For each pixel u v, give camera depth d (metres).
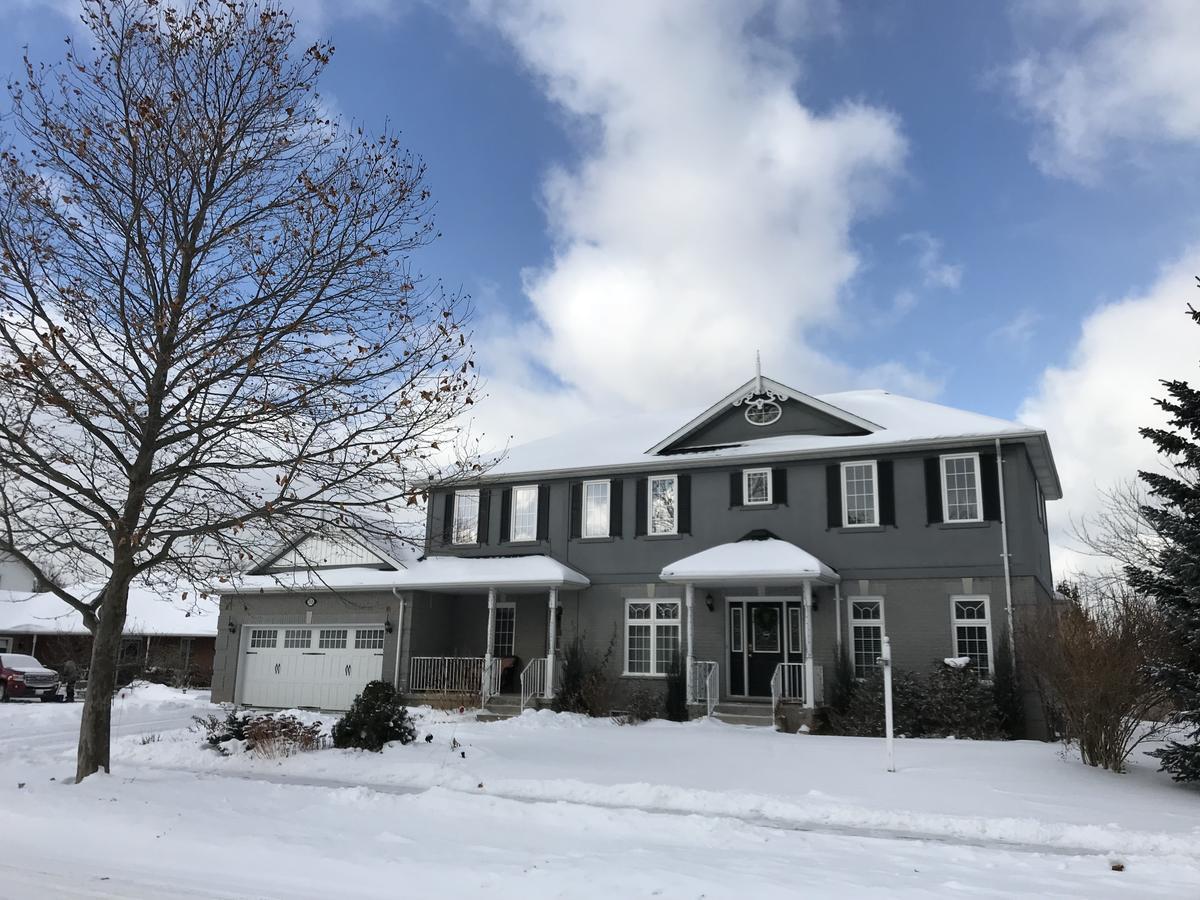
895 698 18.62
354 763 14.11
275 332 11.94
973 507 20.42
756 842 8.74
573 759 14.38
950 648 19.98
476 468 13.20
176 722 21.70
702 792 11.33
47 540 11.70
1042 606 19.77
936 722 18.17
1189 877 7.55
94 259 11.78
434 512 26.84
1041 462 21.61
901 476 21.20
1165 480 13.52
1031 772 13.04
